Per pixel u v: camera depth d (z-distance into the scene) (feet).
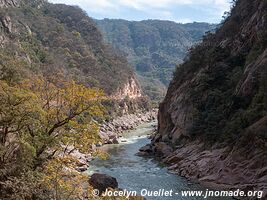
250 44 179.73
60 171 75.36
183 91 201.36
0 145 83.61
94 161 158.71
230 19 214.69
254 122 127.95
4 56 206.69
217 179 115.55
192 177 125.49
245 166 112.47
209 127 153.58
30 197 70.95
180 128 185.37
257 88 145.59
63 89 95.35
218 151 130.72
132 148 199.41
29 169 79.36
